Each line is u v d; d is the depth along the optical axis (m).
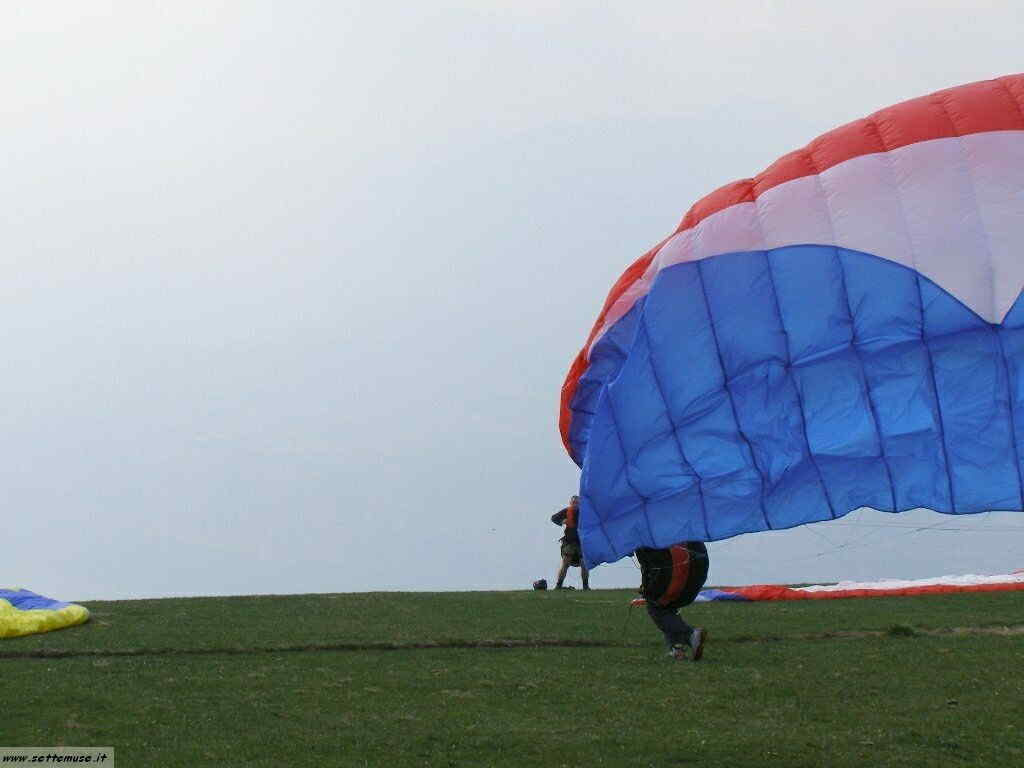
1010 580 39.47
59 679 23.66
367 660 25.88
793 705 21.75
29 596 31.91
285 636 28.44
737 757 18.78
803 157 28.00
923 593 37.78
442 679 23.94
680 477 26.45
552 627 30.16
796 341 25.97
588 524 27.34
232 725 20.48
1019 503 24.45
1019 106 26.94
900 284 25.47
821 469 25.59
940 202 25.88
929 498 25.02
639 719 20.89
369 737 19.80
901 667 24.80
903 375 25.30
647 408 26.84
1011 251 25.16
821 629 30.08
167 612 32.50
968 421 24.89
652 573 26.50
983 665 24.89
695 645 25.77
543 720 20.88
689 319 26.84
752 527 25.83
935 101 27.72
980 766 18.42
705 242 27.30
